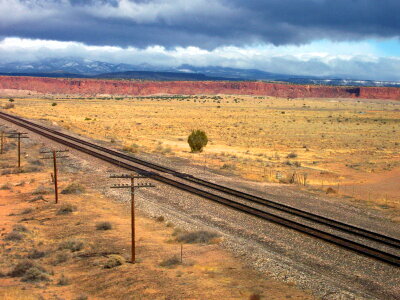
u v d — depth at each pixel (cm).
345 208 3759
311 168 6147
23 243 2809
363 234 2886
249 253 2455
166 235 2925
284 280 2064
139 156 6194
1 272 2256
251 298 1812
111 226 3086
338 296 1869
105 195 4172
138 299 1878
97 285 2095
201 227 3027
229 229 3003
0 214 3612
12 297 1873
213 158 6456
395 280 2128
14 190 4494
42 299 1883
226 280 2081
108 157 5809
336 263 2361
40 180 4909
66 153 6219
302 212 3441
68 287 2102
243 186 4475
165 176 4778
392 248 2639
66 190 4266
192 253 2506
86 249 2645
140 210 3594
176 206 3647
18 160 5709
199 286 1992
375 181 5238
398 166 6347
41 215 3522
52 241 2856
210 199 3769
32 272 2212
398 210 3731
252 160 6631
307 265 2325
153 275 2164
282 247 2603
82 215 3466
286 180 5000
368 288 2031
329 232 2939
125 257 2455
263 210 3462
